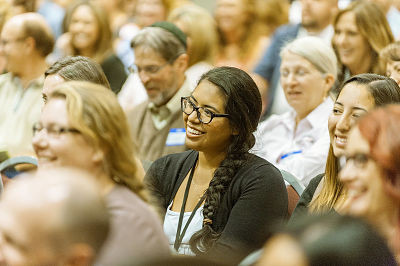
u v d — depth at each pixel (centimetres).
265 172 457
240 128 461
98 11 889
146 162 553
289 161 596
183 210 469
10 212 235
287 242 210
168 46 649
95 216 240
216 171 462
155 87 656
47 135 354
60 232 233
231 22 960
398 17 841
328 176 438
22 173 565
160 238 363
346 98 432
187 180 483
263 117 774
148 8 1019
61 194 237
